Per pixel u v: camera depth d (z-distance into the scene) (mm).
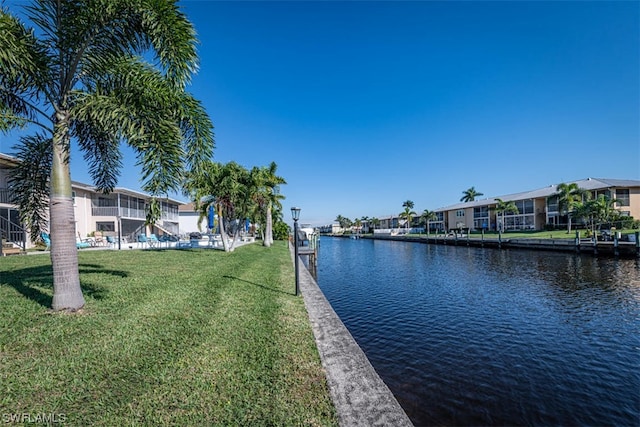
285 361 4570
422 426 5355
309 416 3312
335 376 4230
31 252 17484
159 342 4793
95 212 28250
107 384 3635
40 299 6215
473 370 7410
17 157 6816
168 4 5094
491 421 5488
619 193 45156
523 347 8781
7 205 17891
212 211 21766
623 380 6910
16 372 3676
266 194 27609
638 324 10469
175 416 3152
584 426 5414
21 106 6047
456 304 13656
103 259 13766
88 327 5020
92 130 7109
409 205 103688
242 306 7191
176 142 5391
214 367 4191
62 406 3209
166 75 5641
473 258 31844
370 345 9078
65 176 5684
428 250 44875
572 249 30484
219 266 12945
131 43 5961
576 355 8211
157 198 5539
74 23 5305
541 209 55094
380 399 3699
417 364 7758
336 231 160750
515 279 19141
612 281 17375
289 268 15859
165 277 9594
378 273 23484
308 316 7008
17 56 4840
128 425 2988
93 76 6156
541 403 6031
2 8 4930
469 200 88188
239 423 3119
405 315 12156
